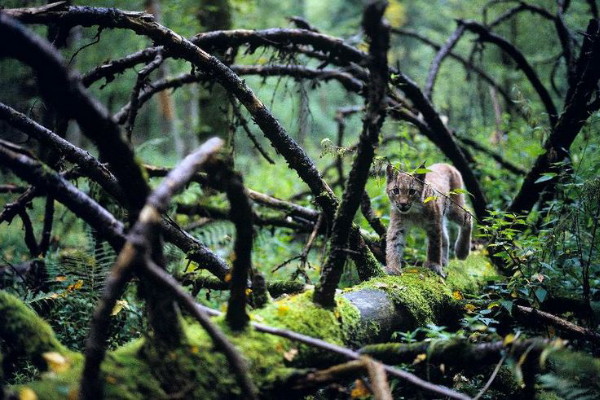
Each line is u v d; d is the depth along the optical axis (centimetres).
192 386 268
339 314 347
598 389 336
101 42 931
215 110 851
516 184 766
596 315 439
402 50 1681
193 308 257
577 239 448
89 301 459
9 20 228
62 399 243
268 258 732
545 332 434
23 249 752
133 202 287
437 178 583
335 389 316
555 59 816
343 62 609
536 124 586
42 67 240
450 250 679
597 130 620
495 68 1099
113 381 255
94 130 263
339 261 341
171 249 472
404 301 396
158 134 1838
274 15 1380
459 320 443
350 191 329
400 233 552
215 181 300
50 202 545
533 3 1077
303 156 462
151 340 277
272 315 328
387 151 805
